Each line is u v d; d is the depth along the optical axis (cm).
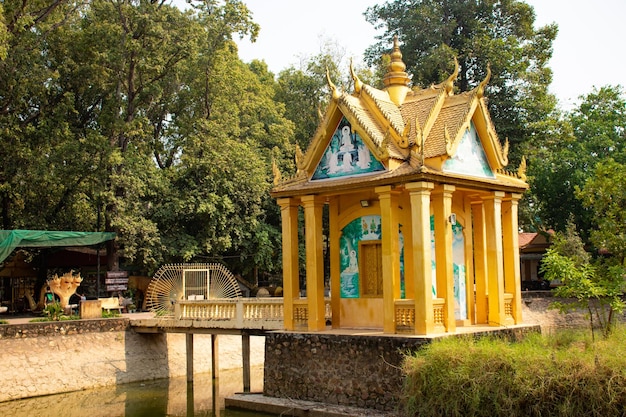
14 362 2748
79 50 4250
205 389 2859
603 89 4834
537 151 4634
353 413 1762
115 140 4125
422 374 1584
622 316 3656
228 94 4666
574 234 3641
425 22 4956
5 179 4069
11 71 3803
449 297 1859
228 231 4312
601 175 2014
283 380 2009
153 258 4103
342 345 1881
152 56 4206
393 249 1872
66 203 4338
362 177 1953
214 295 3488
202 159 4244
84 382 2906
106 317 3259
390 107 2083
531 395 1428
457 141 1925
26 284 4516
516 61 4553
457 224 2112
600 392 1355
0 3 3431
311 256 2055
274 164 2205
